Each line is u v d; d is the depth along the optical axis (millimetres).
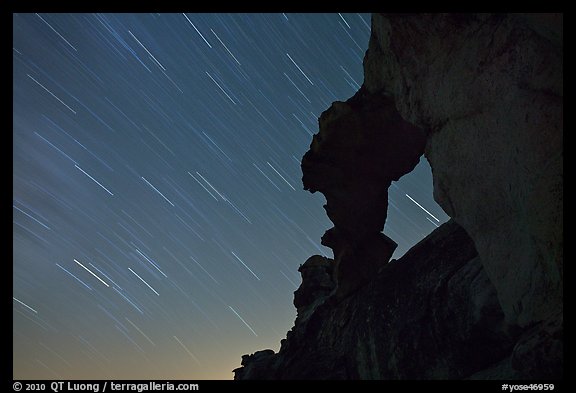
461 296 11422
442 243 13391
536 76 8070
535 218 8031
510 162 8602
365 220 16234
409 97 11359
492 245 9398
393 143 15289
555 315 7703
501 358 10508
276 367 16125
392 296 13539
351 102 14852
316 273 19984
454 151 10078
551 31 7523
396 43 11117
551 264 7875
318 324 16344
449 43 9844
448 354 11320
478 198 9586
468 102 9469
